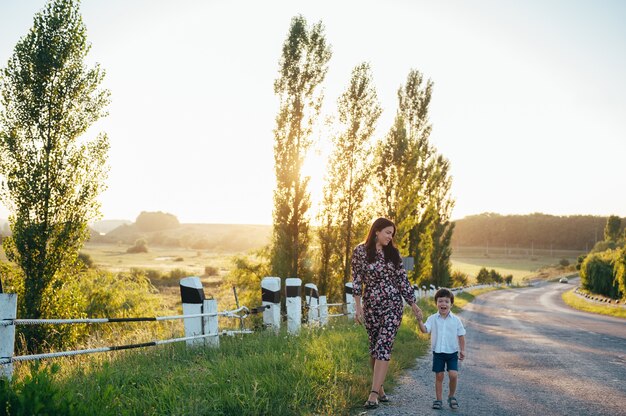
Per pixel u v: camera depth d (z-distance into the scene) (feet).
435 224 149.07
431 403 18.17
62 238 41.27
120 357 21.89
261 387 16.39
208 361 20.07
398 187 83.61
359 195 69.36
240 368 18.20
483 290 250.37
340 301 68.59
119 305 58.34
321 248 69.31
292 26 66.85
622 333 54.70
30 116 40.96
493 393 20.30
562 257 633.61
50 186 41.29
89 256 201.67
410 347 32.81
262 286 30.48
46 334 39.93
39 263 40.96
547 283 383.04
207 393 15.40
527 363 29.53
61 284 41.73
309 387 17.29
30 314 39.86
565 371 26.55
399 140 83.71
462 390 20.75
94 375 15.99
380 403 17.76
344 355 23.15
